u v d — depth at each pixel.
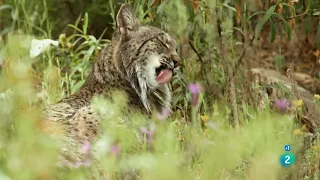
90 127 9.55
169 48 10.88
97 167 8.62
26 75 6.84
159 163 6.57
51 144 6.78
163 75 10.70
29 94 7.07
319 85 14.55
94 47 13.34
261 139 7.45
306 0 12.82
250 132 7.33
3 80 7.32
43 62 13.24
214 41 12.48
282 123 8.84
